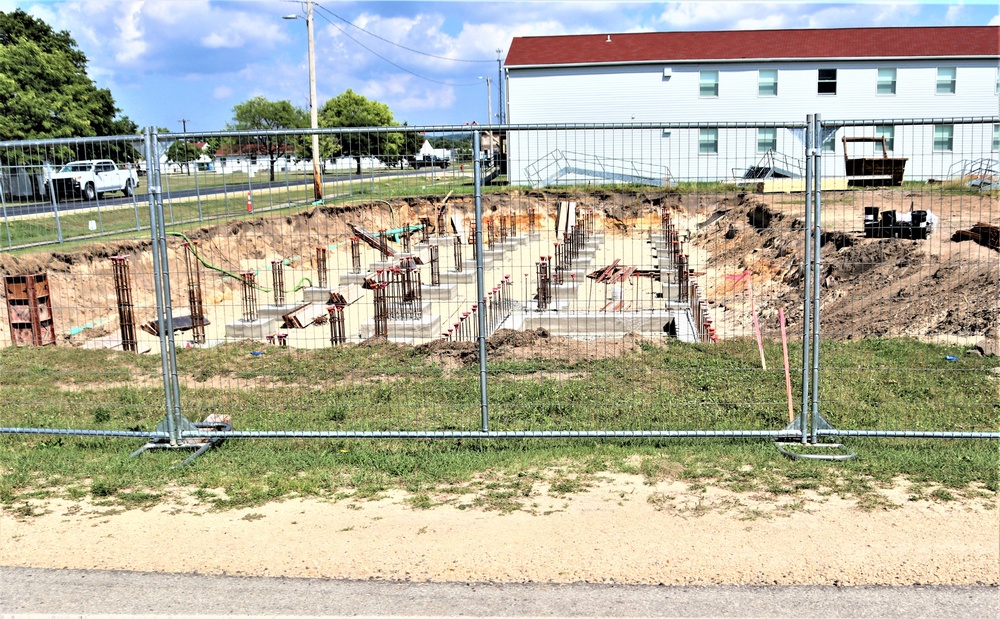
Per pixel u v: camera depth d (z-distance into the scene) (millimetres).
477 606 4945
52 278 18078
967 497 6609
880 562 5469
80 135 41812
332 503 6719
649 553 5641
